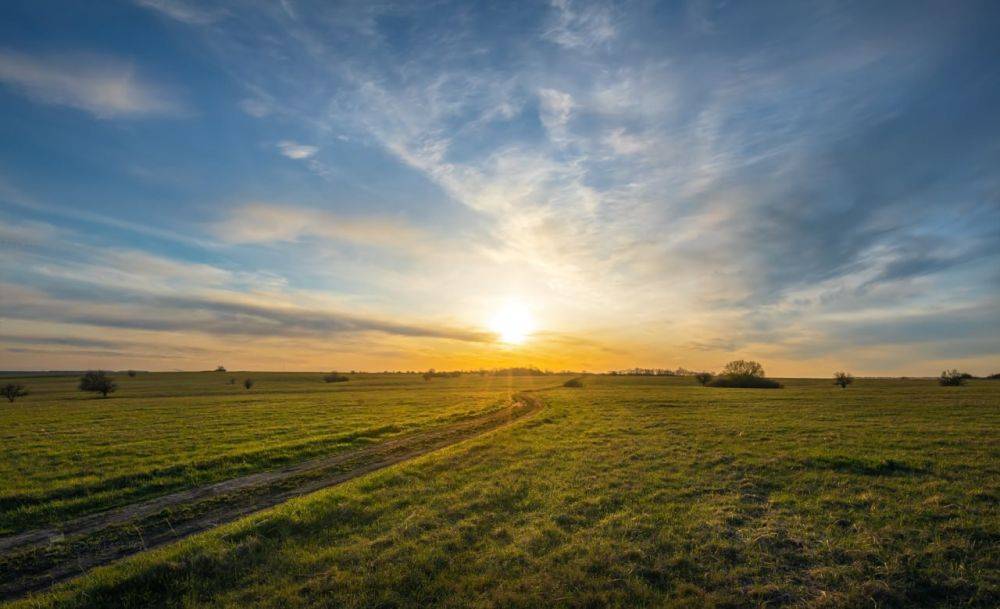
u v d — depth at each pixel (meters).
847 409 41.16
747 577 10.08
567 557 11.11
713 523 13.06
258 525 12.95
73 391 104.88
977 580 9.67
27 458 24.03
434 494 16.62
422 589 9.60
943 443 23.52
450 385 119.69
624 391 82.56
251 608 8.99
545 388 101.38
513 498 15.97
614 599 9.20
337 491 16.56
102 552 12.79
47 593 10.23
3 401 78.00
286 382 139.25
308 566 10.71
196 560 10.70
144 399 71.69
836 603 8.97
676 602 9.07
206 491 18.56
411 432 34.28
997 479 16.64
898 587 9.45
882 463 18.89
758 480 17.59
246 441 29.36
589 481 17.98
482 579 9.96
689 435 28.52
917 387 82.56
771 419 35.25
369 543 11.96
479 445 26.16
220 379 157.12
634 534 12.49
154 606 9.30
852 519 13.23
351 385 120.31
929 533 11.99
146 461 23.11
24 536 13.91
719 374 109.25
